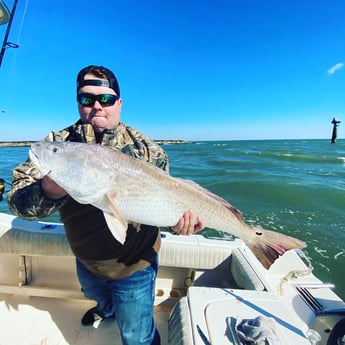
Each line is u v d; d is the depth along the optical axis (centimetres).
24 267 255
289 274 214
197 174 1686
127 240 173
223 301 147
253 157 2920
